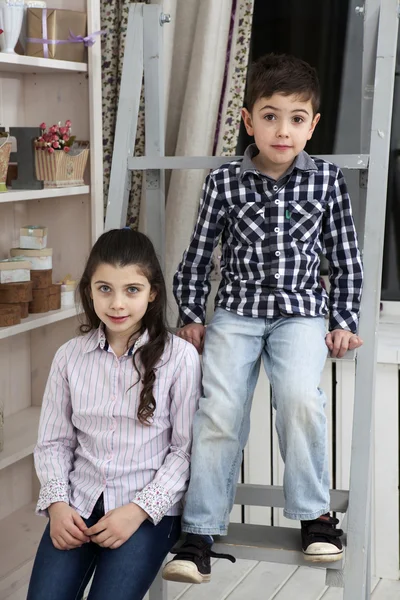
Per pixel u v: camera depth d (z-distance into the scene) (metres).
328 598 2.15
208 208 1.67
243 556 1.53
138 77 1.78
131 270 1.48
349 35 2.45
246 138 2.58
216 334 1.63
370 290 1.57
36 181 2.09
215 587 2.21
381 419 2.27
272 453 2.40
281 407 1.52
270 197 1.62
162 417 1.55
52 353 2.43
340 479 2.34
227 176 1.65
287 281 1.62
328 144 2.50
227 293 1.66
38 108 2.33
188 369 1.54
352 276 1.64
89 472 1.55
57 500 1.51
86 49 2.24
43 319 2.13
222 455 1.51
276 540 1.56
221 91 2.42
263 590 2.19
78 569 1.49
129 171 1.78
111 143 2.50
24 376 2.45
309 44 2.48
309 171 1.62
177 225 2.42
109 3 2.41
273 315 1.62
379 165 1.57
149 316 1.54
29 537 2.26
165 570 1.46
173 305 2.45
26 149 2.08
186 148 2.39
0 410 2.09
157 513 1.46
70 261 2.36
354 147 2.49
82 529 1.47
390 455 2.27
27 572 2.10
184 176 2.40
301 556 1.51
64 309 2.24
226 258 1.70
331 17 2.45
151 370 1.51
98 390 1.54
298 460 1.50
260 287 1.63
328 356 1.61
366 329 1.57
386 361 2.23
